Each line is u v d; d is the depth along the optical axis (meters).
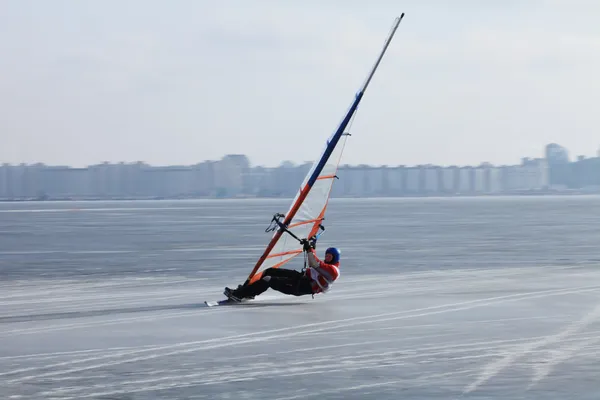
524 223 146.38
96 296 42.34
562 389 21.69
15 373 23.86
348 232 114.06
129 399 20.95
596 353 26.33
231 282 48.97
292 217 38.12
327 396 21.14
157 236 107.81
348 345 27.84
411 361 25.20
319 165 37.78
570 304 37.97
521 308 36.66
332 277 37.97
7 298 41.69
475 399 20.75
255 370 24.11
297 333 30.22
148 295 42.62
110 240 98.31
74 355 26.41
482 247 80.44
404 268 57.44
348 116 38.12
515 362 25.00
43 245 88.88
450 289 44.31
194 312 35.94
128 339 29.22
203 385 22.34
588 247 79.88
